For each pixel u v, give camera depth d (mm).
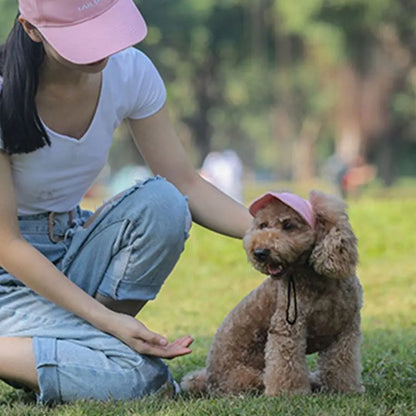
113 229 7164
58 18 6301
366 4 67875
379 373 8188
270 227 7105
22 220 7258
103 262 7219
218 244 21250
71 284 6957
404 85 75750
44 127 6746
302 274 7105
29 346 6918
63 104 6895
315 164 87688
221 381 7641
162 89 7750
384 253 20875
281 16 74188
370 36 71938
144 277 7215
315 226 6988
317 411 6297
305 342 7223
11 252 6855
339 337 7277
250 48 79562
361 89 75125
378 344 9891
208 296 16484
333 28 69438
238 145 100375
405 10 70625
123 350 6934
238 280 18359
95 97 7062
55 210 7301
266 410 6375
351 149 75875
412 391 7074
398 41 72312
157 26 74812
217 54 79500
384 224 23188
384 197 47562
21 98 6570
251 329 7539
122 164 93375
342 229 6906
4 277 7211
